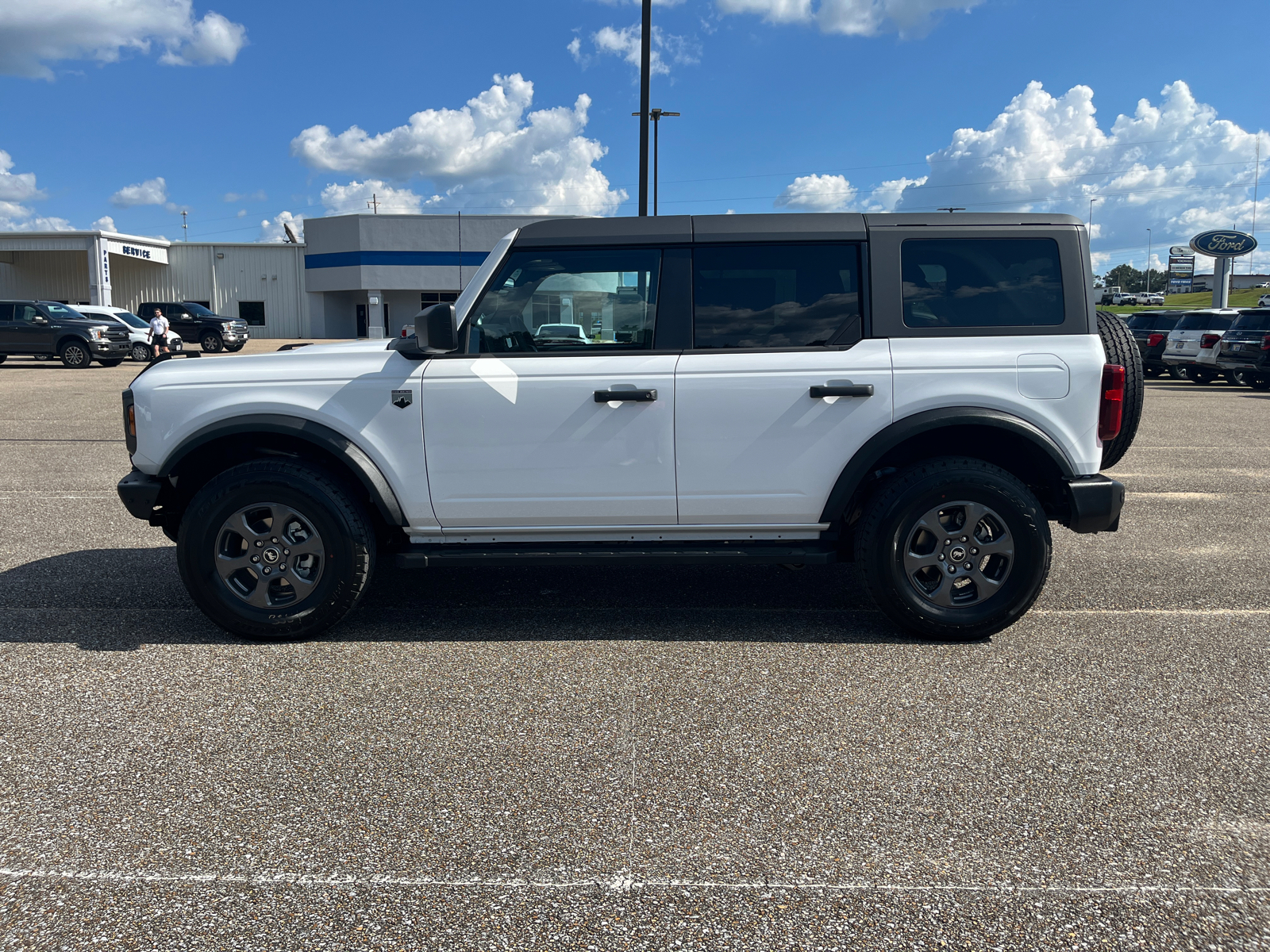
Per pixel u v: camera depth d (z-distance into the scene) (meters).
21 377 19.80
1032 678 3.56
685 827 2.50
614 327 3.96
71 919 2.11
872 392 3.83
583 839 2.44
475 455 3.92
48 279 48.34
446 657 3.81
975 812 2.57
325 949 2.01
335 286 43.09
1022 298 3.91
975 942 2.04
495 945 2.03
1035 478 4.20
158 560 5.40
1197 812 2.58
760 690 3.45
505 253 3.96
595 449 3.89
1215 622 4.28
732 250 3.94
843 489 3.87
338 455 3.87
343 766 2.84
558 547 4.04
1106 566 5.34
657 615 4.38
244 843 2.42
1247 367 18.17
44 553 5.57
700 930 2.08
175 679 3.56
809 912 2.14
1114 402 3.88
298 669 3.67
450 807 2.60
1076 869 2.30
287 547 3.90
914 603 3.89
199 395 3.93
